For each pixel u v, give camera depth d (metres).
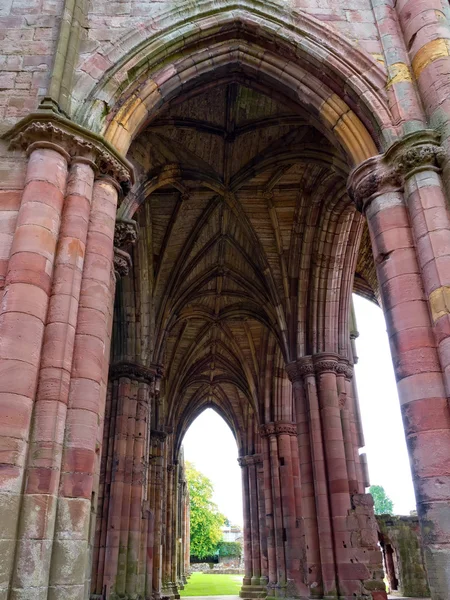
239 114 15.60
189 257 21.12
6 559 5.93
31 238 7.61
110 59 10.04
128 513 16.19
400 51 10.30
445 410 7.48
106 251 8.45
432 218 8.35
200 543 72.38
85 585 6.66
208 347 31.27
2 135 8.86
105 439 17.02
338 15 11.11
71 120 9.11
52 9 10.58
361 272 24.20
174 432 36.38
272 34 10.76
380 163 9.31
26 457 6.55
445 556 6.77
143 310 18.86
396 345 8.22
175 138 15.77
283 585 23.56
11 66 9.75
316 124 11.31
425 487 7.22
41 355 7.17
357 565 14.93
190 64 10.72
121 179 9.27
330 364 17.70
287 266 19.83
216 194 18.59
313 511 16.42
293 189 18.52
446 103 9.05
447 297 7.81
